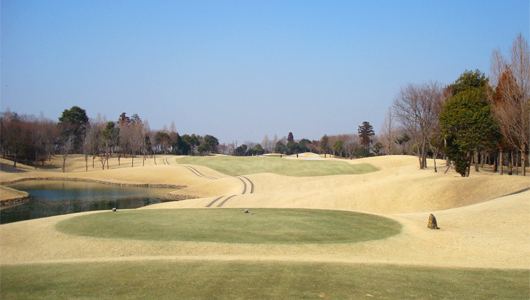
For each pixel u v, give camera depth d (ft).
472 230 70.74
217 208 106.42
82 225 75.05
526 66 130.11
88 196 188.24
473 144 137.08
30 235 66.74
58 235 66.33
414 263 52.44
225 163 325.42
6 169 283.18
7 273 46.65
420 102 191.93
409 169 207.92
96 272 46.68
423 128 194.18
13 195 168.86
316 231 70.95
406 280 44.21
